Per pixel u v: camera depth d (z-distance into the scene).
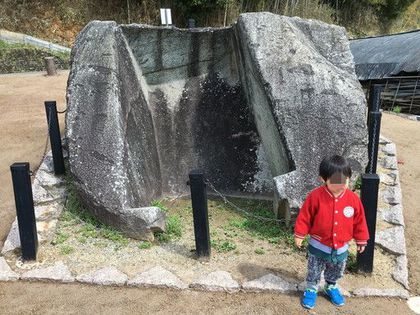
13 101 10.37
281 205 4.76
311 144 4.79
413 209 5.43
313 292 3.56
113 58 5.27
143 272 3.96
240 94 6.21
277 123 4.93
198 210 4.01
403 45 14.70
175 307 3.58
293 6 23.03
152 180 5.62
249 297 3.69
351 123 4.90
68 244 4.43
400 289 3.78
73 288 3.83
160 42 5.88
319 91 5.04
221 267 4.05
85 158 4.77
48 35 17.97
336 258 3.39
